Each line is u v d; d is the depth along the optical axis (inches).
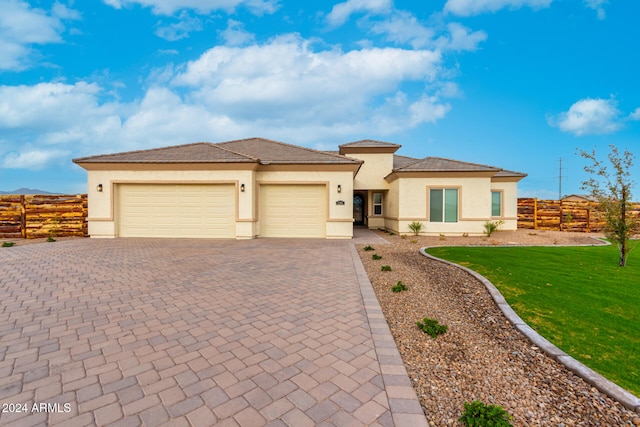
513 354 131.7
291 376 111.9
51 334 146.3
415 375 115.0
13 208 528.1
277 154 587.5
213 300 200.7
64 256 353.7
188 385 105.3
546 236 591.2
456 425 87.4
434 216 607.2
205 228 531.8
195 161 509.4
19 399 95.9
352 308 187.6
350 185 542.3
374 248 436.8
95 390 101.6
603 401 99.3
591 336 143.9
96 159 522.3
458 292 219.5
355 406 95.0
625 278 248.8
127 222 534.0
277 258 353.7
